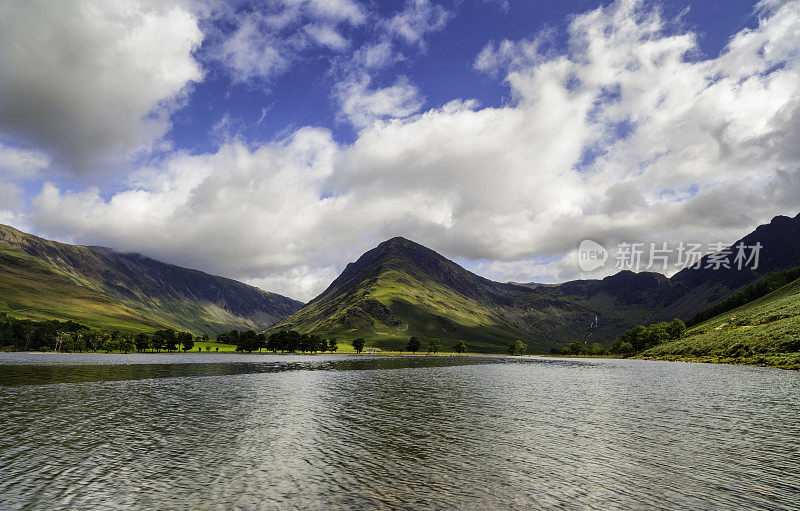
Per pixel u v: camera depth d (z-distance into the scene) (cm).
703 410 5156
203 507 2286
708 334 18425
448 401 6175
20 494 2453
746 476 2770
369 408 5525
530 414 5047
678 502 2355
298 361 18362
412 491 2520
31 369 11169
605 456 3225
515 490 2533
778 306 17300
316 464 3030
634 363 16188
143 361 16050
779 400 5797
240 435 3906
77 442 3609
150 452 3316
